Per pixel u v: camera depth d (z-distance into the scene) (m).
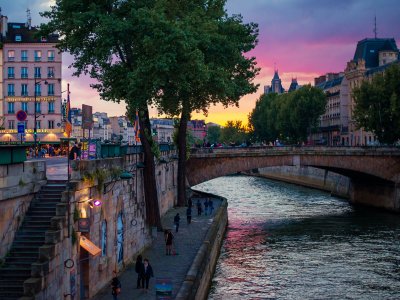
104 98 39.84
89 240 23.61
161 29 35.16
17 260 19.17
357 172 76.81
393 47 147.62
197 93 41.97
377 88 85.88
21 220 20.62
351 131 147.88
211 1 49.66
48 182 23.34
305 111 131.12
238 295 34.62
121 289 26.98
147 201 41.31
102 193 26.34
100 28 35.00
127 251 32.31
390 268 41.78
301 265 42.94
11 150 19.17
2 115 89.56
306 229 59.97
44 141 88.06
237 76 55.22
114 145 32.16
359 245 50.78
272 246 50.56
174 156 62.06
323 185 107.62
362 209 77.56
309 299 33.97
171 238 35.75
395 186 74.44
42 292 17.97
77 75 39.84
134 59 38.19
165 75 36.22
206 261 33.97
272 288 36.31
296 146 74.69
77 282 22.27
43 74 89.75
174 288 27.09
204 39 39.66
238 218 68.38
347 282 37.78
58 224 19.91
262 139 173.88
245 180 143.88
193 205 64.25
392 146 76.19
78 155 30.44
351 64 149.38
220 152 71.19
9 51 89.62
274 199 91.19
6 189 18.84
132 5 37.38
